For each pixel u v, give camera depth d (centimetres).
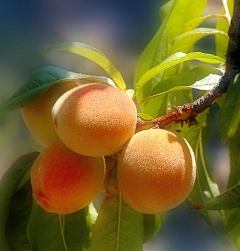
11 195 67
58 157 62
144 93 75
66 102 61
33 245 69
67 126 60
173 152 61
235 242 73
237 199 62
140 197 61
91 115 60
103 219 66
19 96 63
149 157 61
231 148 65
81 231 69
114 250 65
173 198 61
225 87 64
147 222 69
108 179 67
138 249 66
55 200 62
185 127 71
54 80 65
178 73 75
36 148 71
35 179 63
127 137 62
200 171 73
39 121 66
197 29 71
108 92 62
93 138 60
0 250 66
